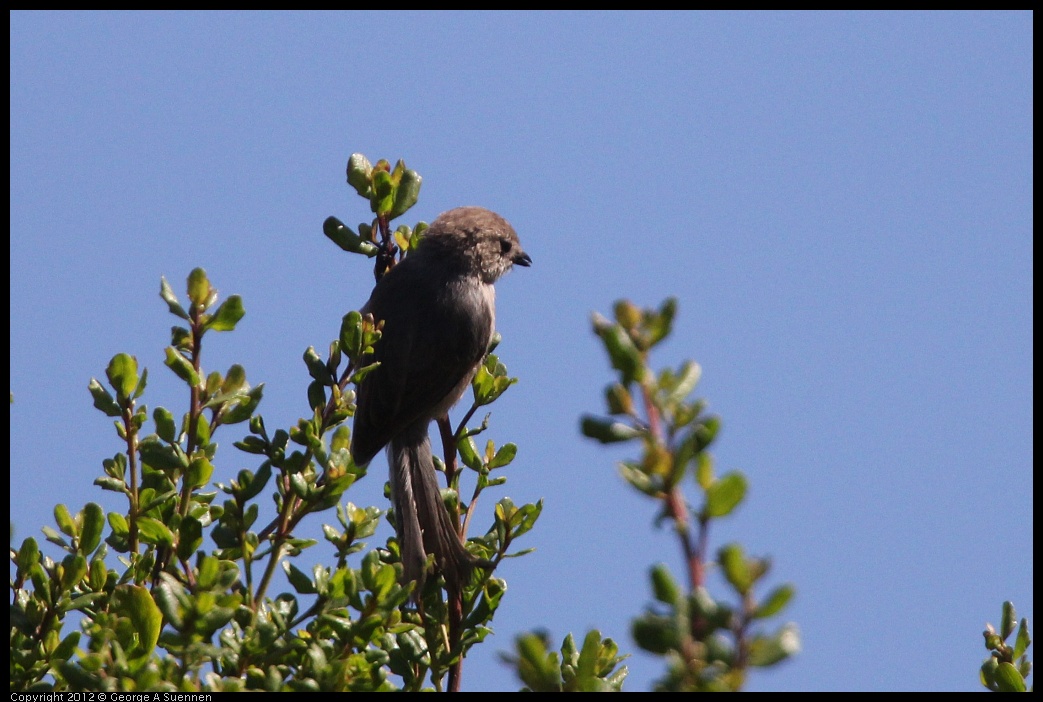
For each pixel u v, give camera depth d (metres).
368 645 7.07
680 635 3.10
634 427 3.29
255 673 5.82
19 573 6.82
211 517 7.70
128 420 7.43
